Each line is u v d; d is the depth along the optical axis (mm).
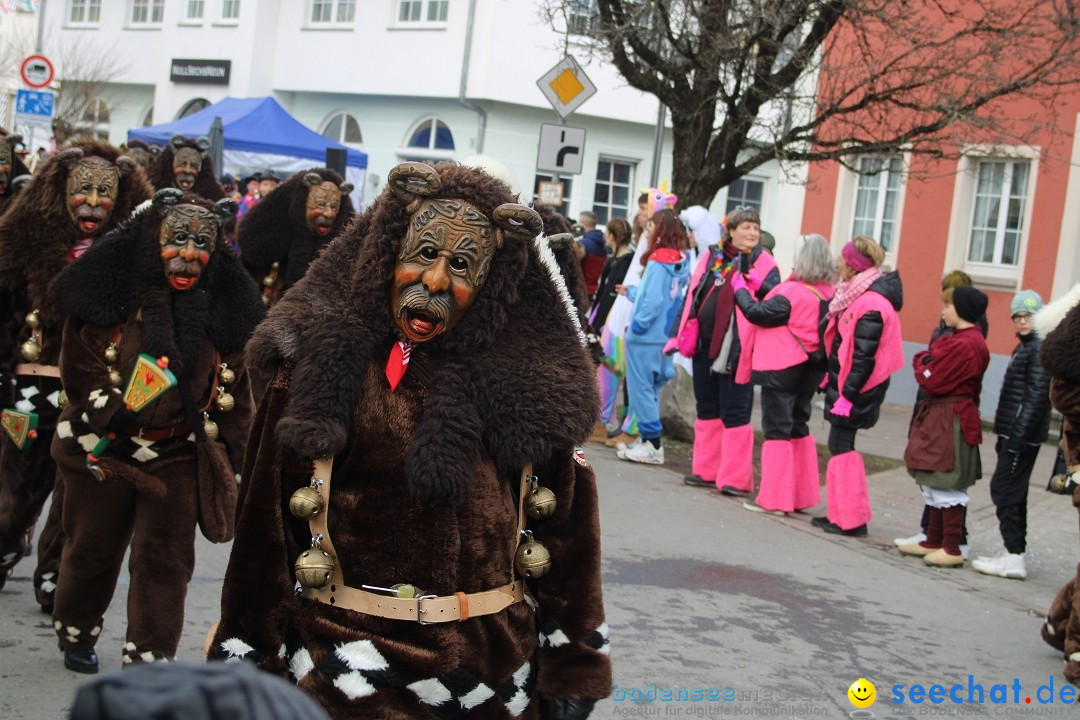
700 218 9648
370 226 2668
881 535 8664
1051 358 5426
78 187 4812
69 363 4305
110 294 4266
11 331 5023
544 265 2762
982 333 8047
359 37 23875
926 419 7809
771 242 11875
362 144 24250
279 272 7625
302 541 2709
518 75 22219
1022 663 5887
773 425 8828
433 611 2594
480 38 21969
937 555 7848
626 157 23891
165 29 27062
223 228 4414
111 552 4473
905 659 5789
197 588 5977
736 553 7617
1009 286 15875
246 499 2641
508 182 4203
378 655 2578
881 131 13406
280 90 25297
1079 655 5547
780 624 6184
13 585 5820
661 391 11906
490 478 2660
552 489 2814
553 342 2734
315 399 2525
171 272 4266
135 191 5086
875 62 11266
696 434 9711
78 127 26000
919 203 16781
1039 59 12312
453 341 2631
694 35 10945
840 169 17516
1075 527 9594
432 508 2600
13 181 6535
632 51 12016
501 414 2625
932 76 11023
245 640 2643
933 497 7836
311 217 7422
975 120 10797
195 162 8188
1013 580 7688
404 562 2609
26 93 16734
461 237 2551
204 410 4418
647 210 10688
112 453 4309
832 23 10914
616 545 7508
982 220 16297
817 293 8703
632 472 9938
